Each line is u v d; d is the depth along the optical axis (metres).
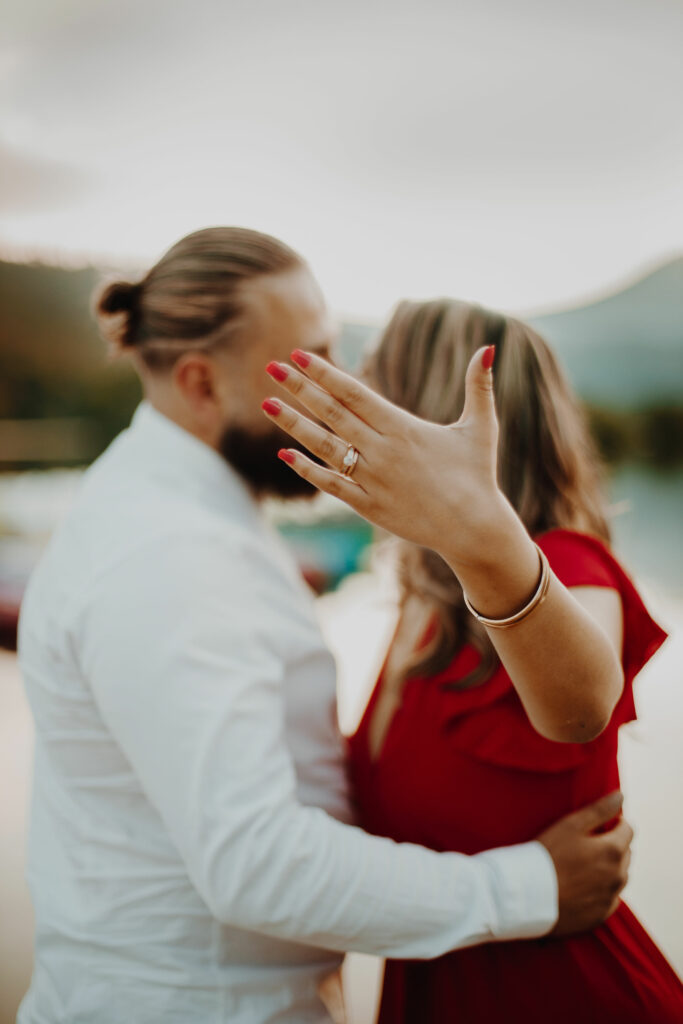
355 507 0.62
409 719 0.98
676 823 2.72
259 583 0.91
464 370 1.02
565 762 0.86
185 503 0.92
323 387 0.60
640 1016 0.90
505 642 0.65
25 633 0.97
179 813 0.77
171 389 1.01
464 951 0.95
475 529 0.60
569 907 0.84
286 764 0.82
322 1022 0.94
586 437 1.10
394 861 0.80
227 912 0.76
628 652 0.88
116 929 0.88
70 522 0.96
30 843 1.00
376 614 4.82
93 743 0.89
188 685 0.77
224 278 0.97
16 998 1.90
